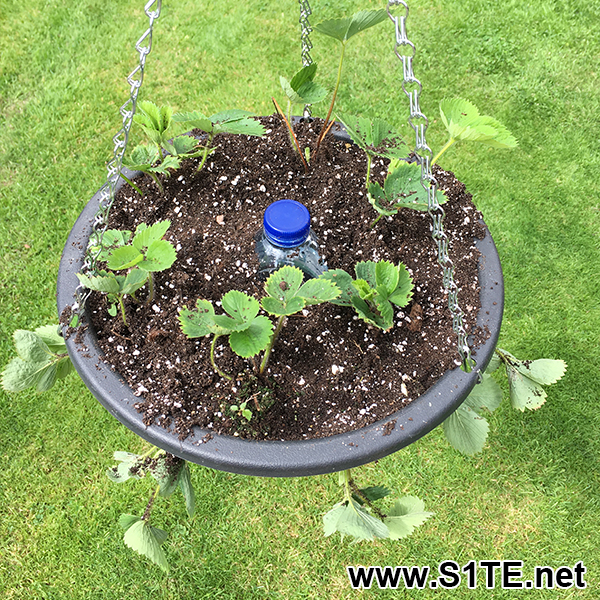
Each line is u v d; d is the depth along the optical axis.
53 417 2.10
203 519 1.94
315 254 1.29
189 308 1.20
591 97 2.89
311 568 1.87
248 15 3.14
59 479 2.00
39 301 2.30
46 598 1.81
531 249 2.45
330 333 1.19
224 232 1.33
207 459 0.98
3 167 2.60
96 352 1.10
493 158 2.68
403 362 1.13
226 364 1.12
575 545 1.91
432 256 1.29
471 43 3.07
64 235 2.45
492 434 2.10
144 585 1.84
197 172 1.41
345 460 0.97
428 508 1.98
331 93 2.86
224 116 1.30
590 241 2.47
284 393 1.09
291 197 1.39
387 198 1.22
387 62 2.99
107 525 1.93
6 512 1.94
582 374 2.20
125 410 1.03
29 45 2.98
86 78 2.88
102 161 2.64
